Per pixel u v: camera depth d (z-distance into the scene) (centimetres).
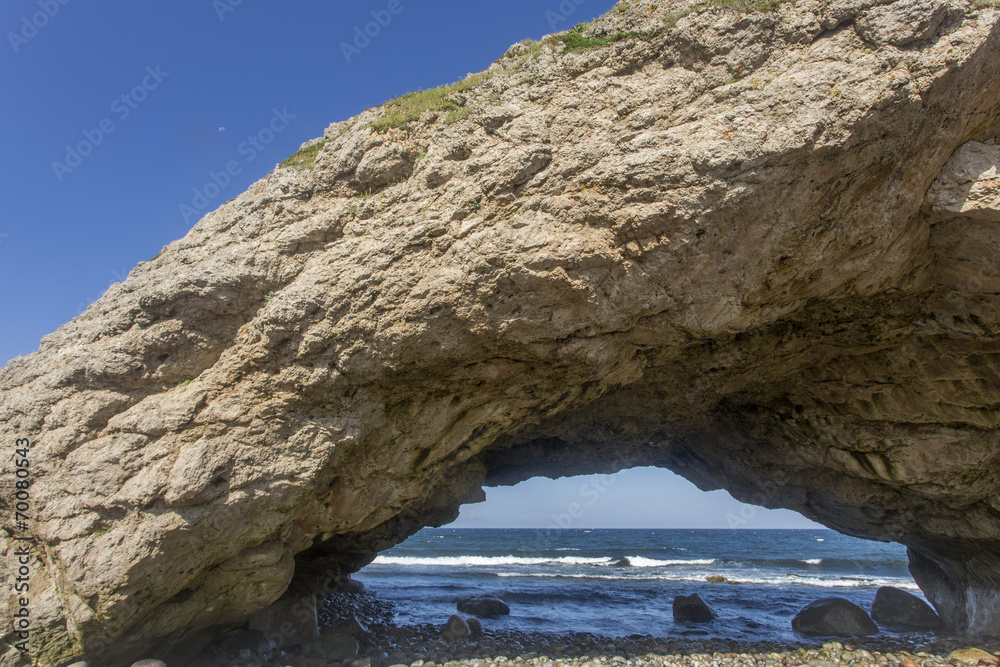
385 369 895
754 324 945
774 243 809
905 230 854
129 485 823
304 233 890
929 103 745
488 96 888
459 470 1433
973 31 717
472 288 823
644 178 778
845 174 771
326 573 1543
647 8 852
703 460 1711
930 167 804
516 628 1557
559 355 897
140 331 894
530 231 811
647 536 9469
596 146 810
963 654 1083
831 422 1273
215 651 1059
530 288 818
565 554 5309
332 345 874
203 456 834
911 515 1338
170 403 872
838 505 1462
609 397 1339
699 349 1131
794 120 742
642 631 1520
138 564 786
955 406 1094
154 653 917
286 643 1192
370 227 879
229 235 929
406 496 1093
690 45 817
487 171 835
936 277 945
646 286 834
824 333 1069
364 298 855
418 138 889
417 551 5631
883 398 1162
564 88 857
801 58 786
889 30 745
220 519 840
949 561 1403
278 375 888
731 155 745
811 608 1523
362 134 902
